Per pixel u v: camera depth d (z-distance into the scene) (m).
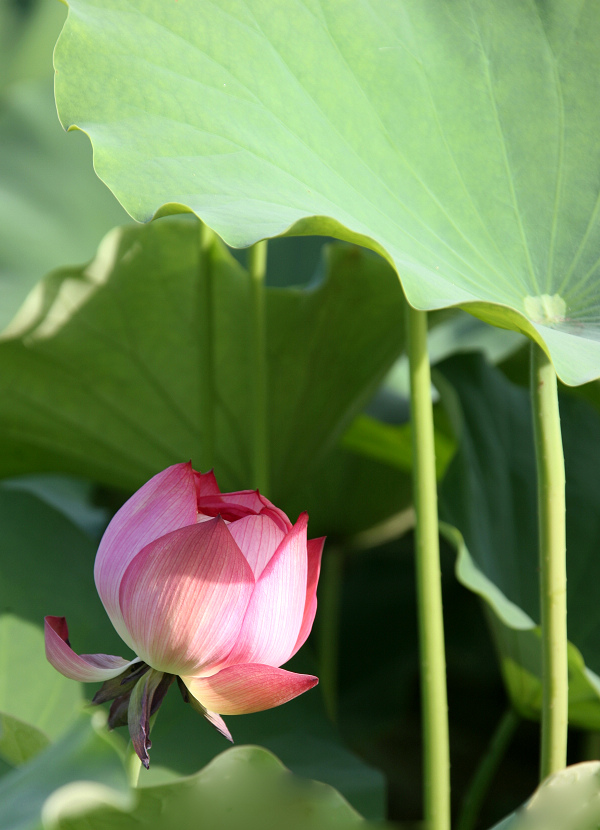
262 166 1.72
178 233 2.08
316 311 2.26
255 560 1.62
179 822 1.60
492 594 1.94
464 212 1.83
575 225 1.85
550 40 1.90
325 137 1.78
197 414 2.40
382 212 1.78
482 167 1.85
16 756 1.71
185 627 1.59
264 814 1.61
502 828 1.65
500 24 1.90
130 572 1.60
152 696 1.61
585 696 1.92
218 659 1.60
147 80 1.72
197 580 1.59
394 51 1.85
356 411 2.58
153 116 1.71
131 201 1.66
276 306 2.23
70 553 2.17
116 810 1.58
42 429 2.45
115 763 1.54
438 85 1.86
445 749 1.82
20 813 1.53
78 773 1.54
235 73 1.75
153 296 2.18
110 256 2.08
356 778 1.95
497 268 1.81
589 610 2.33
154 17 1.74
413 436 1.83
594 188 1.87
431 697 1.82
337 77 1.81
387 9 1.86
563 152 1.87
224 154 1.71
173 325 2.24
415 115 1.84
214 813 1.61
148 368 2.31
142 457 2.51
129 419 2.41
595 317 1.79
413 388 1.83
